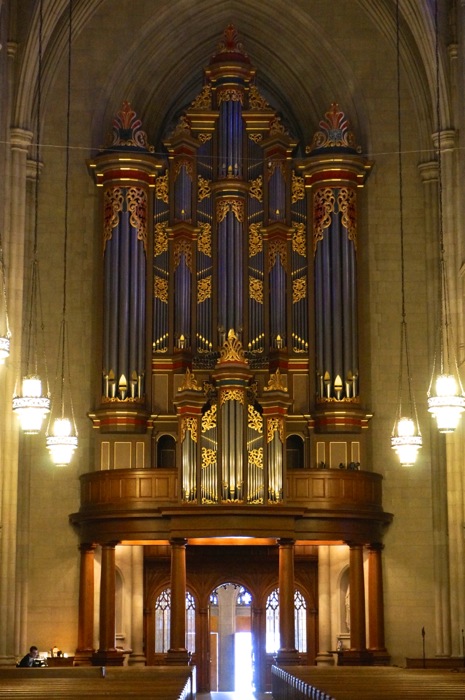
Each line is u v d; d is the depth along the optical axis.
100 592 38.81
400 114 43.03
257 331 42.06
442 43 39.69
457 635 38.47
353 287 41.62
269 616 41.75
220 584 41.81
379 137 42.97
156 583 41.66
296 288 42.16
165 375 41.62
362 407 41.22
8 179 38.72
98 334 41.25
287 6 43.31
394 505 41.00
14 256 38.34
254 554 41.91
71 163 42.50
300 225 42.53
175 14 43.12
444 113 39.94
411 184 42.78
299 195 42.81
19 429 37.69
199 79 45.66
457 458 38.84
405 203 42.62
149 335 41.50
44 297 41.72
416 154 42.84
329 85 43.94
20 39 39.34
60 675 31.05
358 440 41.34
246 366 38.41
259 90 46.22
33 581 40.28
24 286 41.44
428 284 42.09
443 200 39.75
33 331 41.34
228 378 38.22
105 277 41.44
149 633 41.34
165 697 20.75
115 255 41.41
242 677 47.41
